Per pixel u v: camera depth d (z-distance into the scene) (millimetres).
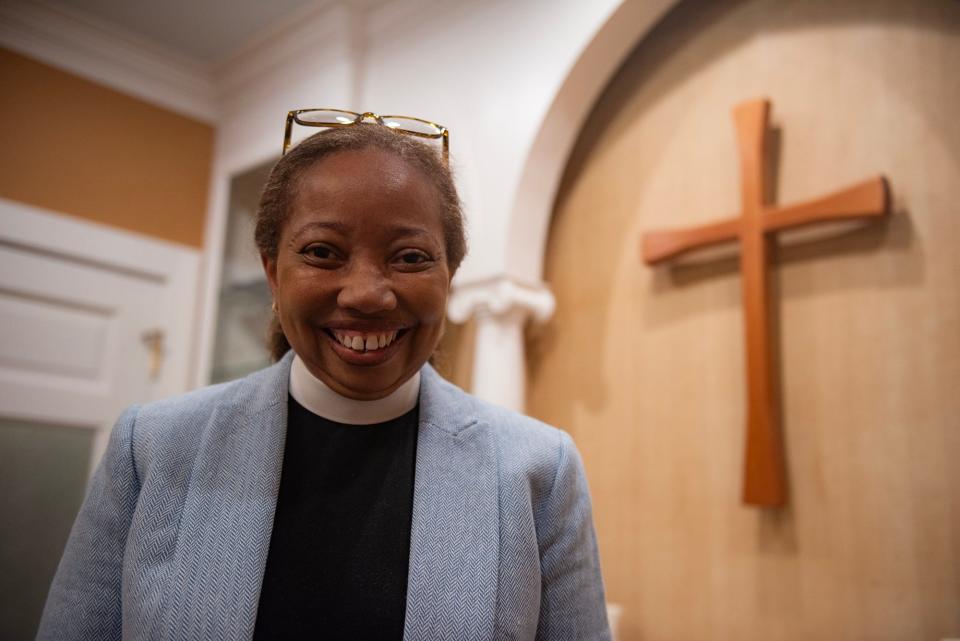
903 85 1512
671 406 1745
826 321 1540
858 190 1481
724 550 1599
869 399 1462
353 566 681
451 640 646
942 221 1424
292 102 2566
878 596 1391
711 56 1815
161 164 2707
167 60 2691
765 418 1534
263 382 761
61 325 2426
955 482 1344
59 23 2463
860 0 1593
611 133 1979
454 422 761
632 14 1854
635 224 1893
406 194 668
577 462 792
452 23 2242
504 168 2010
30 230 2373
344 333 667
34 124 2436
